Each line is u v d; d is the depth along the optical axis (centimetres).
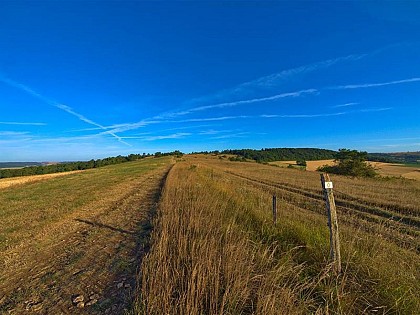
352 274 509
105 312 491
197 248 588
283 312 383
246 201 1245
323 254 582
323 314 408
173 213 1016
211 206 1106
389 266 523
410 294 442
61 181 3975
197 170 4369
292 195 1838
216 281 450
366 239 652
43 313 505
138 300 465
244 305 429
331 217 528
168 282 473
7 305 539
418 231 917
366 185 2753
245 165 8912
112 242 923
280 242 681
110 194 2191
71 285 611
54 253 835
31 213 1460
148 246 829
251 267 523
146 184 2936
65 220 1290
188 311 388
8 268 723
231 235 668
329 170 5716
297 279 489
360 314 421
